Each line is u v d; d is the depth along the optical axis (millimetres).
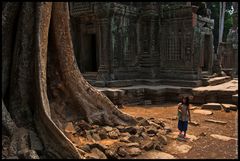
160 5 16312
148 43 16562
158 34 16500
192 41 15188
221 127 8664
